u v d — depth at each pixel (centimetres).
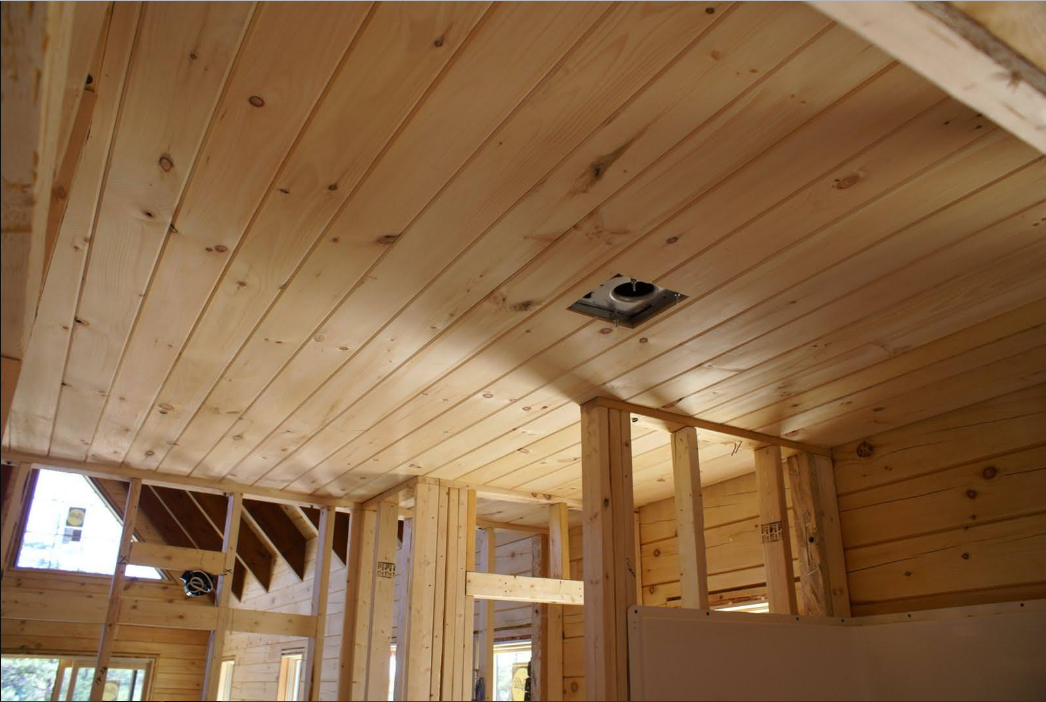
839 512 307
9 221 75
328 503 414
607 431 273
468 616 362
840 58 134
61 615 424
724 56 134
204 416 300
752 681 245
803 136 152
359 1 124
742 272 198
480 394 275
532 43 131
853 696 260
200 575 429
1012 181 165
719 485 366
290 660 660
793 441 312
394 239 186
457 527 376
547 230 181
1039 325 224
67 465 352
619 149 156
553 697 425
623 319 226
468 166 161
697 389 268
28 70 67
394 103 145
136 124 151
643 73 137
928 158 158
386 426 308
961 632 245
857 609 290
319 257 194
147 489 819
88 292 212
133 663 786
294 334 233
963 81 113
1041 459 252
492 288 207
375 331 231
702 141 153
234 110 147
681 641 240
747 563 341
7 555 331
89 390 277
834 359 245
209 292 212
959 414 278
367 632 396
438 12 126
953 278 200
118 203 175
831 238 184
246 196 172
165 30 130
